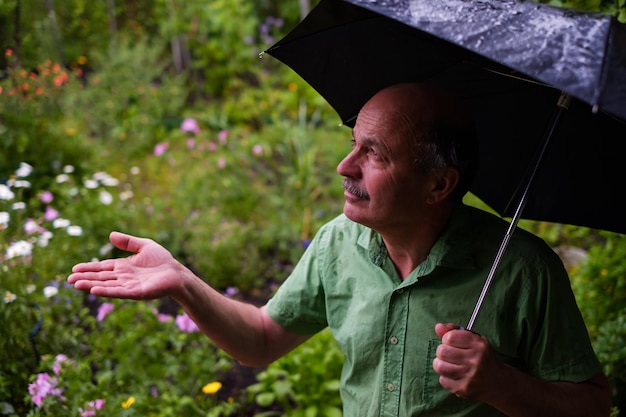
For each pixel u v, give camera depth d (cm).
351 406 160
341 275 159
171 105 668
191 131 629
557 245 420
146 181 548
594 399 141
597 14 111
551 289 140
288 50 156
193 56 779
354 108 172
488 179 171
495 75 154
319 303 168
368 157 140
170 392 289
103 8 747
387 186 138
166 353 303
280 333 174
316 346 297
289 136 554
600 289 283
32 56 581
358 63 163
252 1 870
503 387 128
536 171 136
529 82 146
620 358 239
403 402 149
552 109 154
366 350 153
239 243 434
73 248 394
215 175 519
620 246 291
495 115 163
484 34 110
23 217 411
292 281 170
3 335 275
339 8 146
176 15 746
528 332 142
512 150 165
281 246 448
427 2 117
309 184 493
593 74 101
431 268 144
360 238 156
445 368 125
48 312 308
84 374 262
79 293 360
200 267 425
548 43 107
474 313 134
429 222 145
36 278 360
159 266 150
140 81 662
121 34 728
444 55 156
